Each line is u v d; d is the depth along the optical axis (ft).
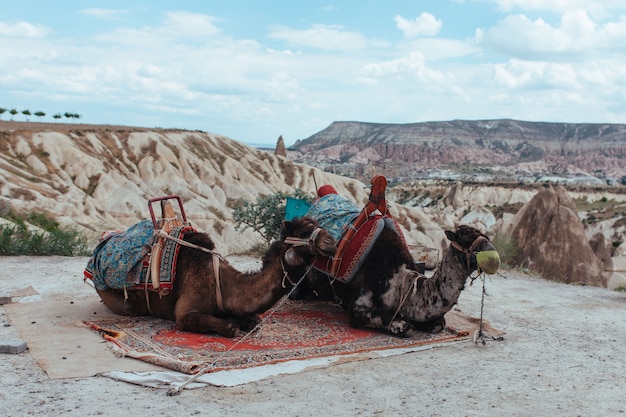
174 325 27.25
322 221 30.83
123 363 21.58
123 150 314.76
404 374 21.88
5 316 28.60
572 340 28.55
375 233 27.66
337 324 29.04
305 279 31.07
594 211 471.62
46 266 44.24
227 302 25.72
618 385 21.53
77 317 28.58
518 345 27.12
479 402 19.16
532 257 75.10
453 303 26.05
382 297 27.48
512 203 538.06
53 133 288.10
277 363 22.35
